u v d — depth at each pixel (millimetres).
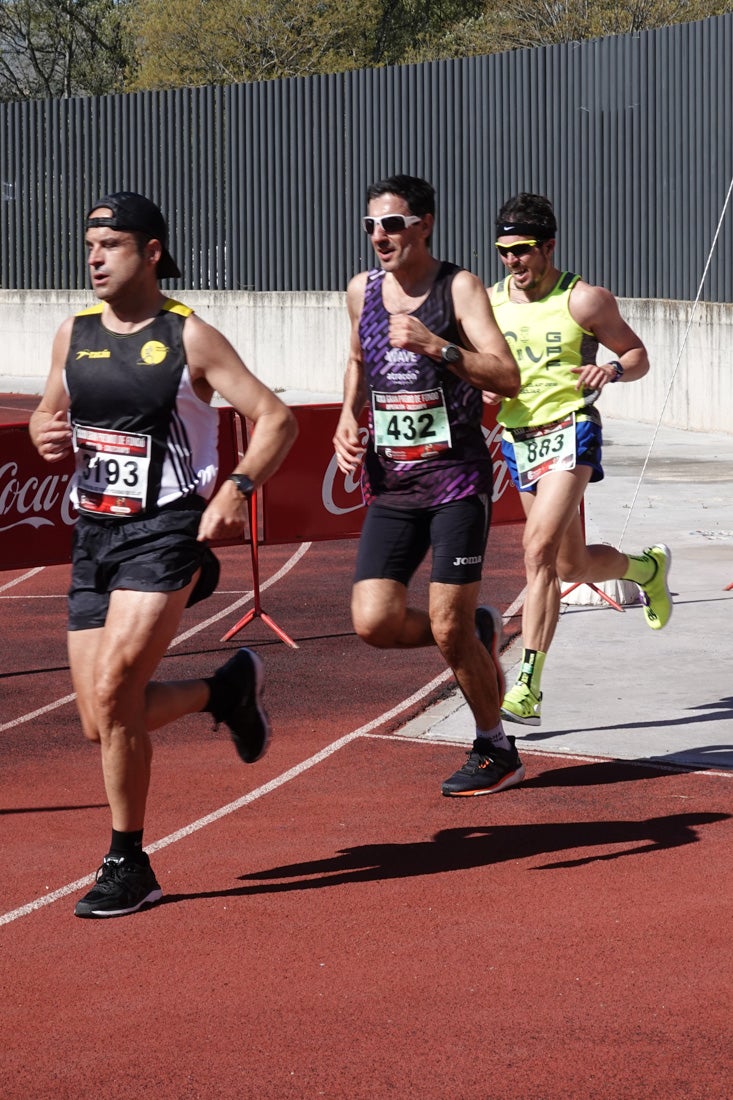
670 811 7703
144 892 6512
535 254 8828
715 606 12781
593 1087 4879
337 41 69062
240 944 6117
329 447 12344
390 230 7148
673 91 28531
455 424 7395
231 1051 5184
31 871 7055
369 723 9680
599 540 15070
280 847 7301
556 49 31562
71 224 42562
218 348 6152
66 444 6367
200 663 11602
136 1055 5172
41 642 12617
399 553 7555
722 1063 5023
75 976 5840
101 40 75812
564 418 8883
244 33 66625
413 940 6117
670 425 28531
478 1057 5102
